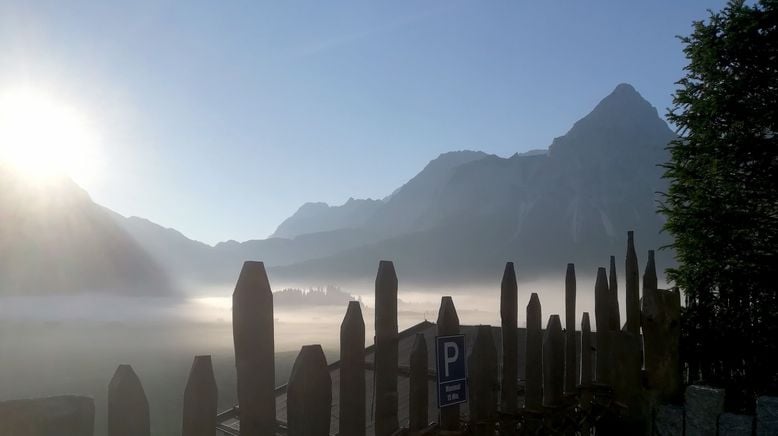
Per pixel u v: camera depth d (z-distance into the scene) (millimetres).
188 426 3004
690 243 8453
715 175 8773
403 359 7168
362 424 3771
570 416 5551
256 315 3217
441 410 4469
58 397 2564
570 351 5793
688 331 6609
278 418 5848
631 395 5887
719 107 8648
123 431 2779
